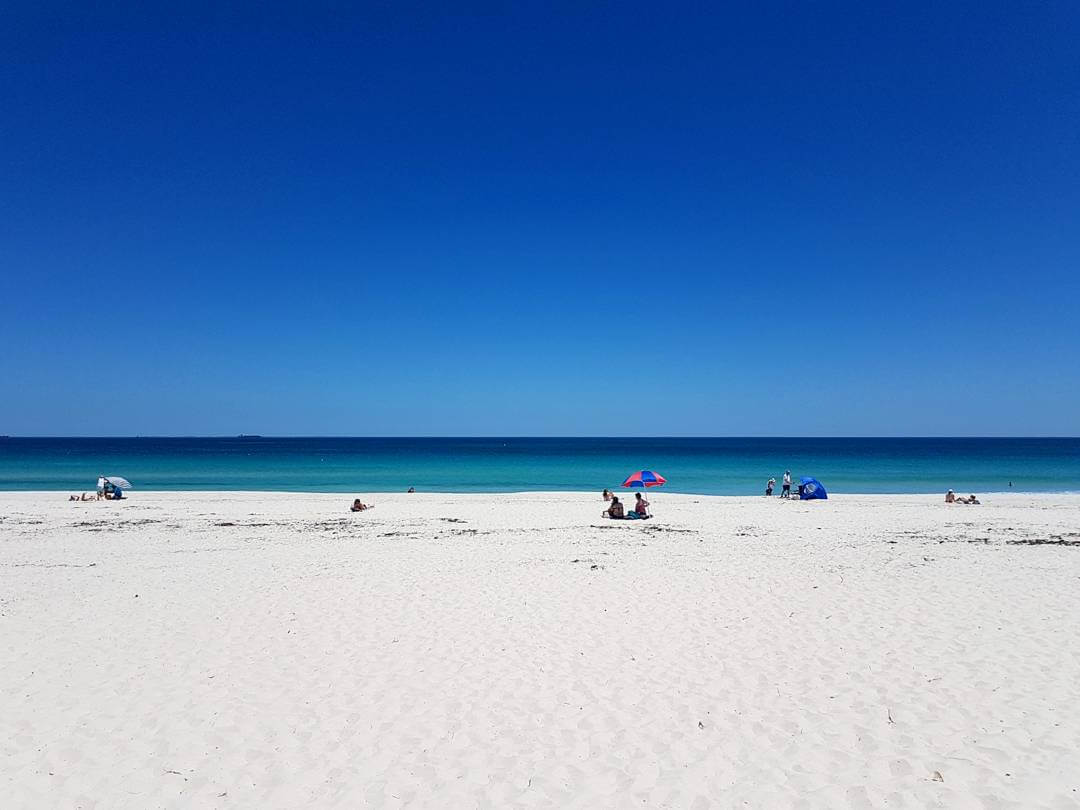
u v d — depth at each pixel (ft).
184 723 23.31
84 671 28.19
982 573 46.93
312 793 19.03
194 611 37.70
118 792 19.07
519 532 71.97
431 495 127.75
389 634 33.35
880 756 20.85
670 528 74.64
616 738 22.24
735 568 49.49
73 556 56.65
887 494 134.72
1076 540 63.26
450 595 41.39
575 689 26.27
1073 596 40.01
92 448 464.24
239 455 344.08
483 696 25.64
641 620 35.60
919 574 46.73
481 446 596.70
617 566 50.75
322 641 32.30
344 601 39.96
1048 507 100.68
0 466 234.79
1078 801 18.10
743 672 27.94
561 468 237.86
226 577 47.03
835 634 32.91
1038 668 27.99
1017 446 556.92
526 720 23.58
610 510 85.35
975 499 107.55
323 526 77.97
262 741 22.06
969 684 26.35
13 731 22.67
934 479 180.45
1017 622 34.60
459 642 32.09
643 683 26.84
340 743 21.91
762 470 222.89
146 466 239.50
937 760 20.54
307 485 166.40
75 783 19.51
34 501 109.50
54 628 34.32
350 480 181.78
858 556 54.29
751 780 19.62
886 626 34.09
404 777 19.86
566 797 18.80
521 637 32.81
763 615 36.35
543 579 45.98
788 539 65.05
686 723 23.29
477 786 19.38
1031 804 18.04
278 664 29.09
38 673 27.94
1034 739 21.71
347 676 27.71
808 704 24.73
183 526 77.77
